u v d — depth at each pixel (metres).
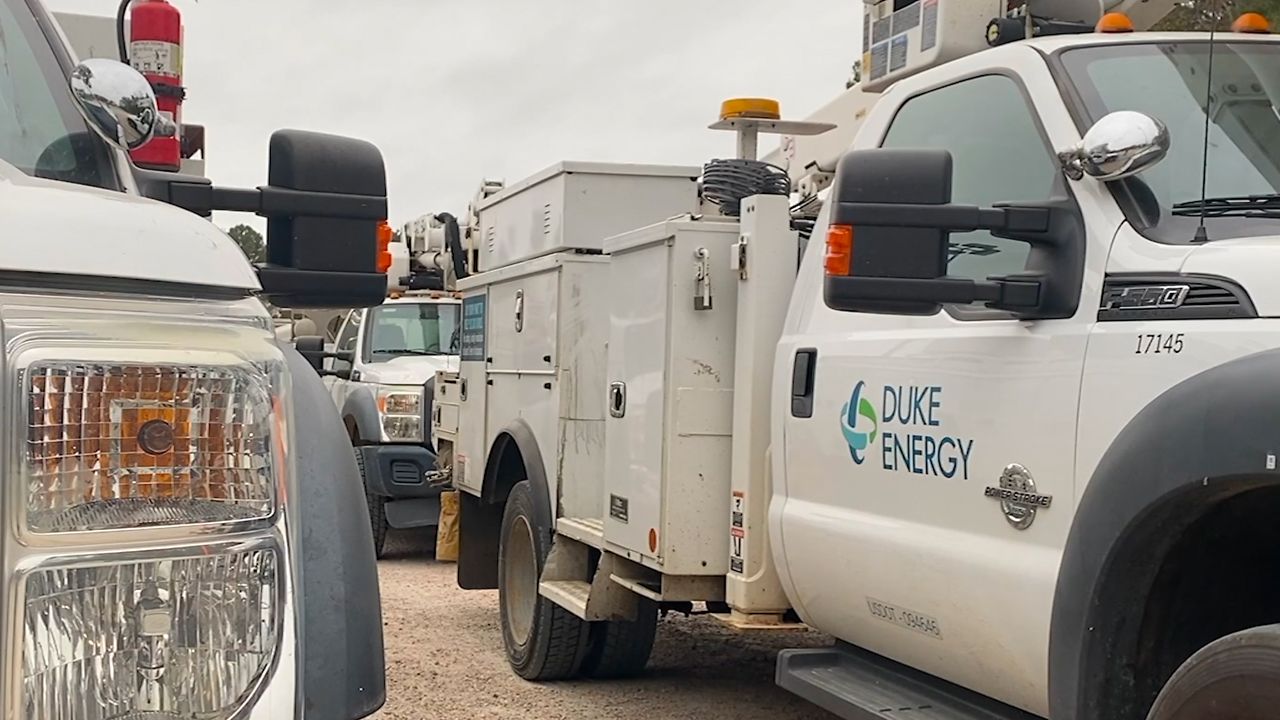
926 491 3.62
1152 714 2.66
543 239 6.72
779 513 4.41
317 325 14.74
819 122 5.66
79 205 1.69
